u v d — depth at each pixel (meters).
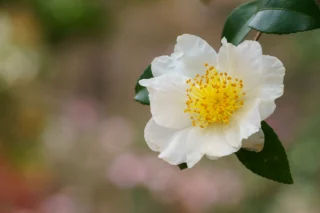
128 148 1.53
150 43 2.49
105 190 1.48
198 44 0.58
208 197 1.28
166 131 0.57
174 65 0.58
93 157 1.58
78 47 2.53
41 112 1.83
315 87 1.63
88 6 2.56
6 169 1.66
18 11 2.35
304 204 1.24
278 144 0.56
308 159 1.28
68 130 1.68
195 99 0.58
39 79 2.05
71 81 2.29
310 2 0.58
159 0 2.73
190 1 2.57
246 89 0.57
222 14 2.39
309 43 1.55
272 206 1.27
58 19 2.50
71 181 1.57
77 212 1.45
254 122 0.55
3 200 1.57
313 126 1.33
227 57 0.57
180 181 1.29
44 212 1.48
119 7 2.69
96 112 1.77
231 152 0.56
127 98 2.19
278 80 0.56
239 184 1.29
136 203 1.30
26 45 2.02
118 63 2.40
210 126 0.58
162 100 0.57
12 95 1.81
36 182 1.60
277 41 1.82
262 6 0.58
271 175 0.56
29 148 1.71
